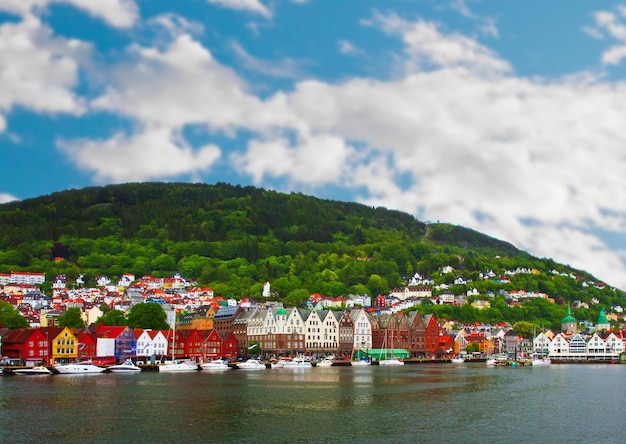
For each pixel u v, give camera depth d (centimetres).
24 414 12656
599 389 18275
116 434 11038
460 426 12012
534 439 11025
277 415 12875
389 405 14325
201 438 10831
